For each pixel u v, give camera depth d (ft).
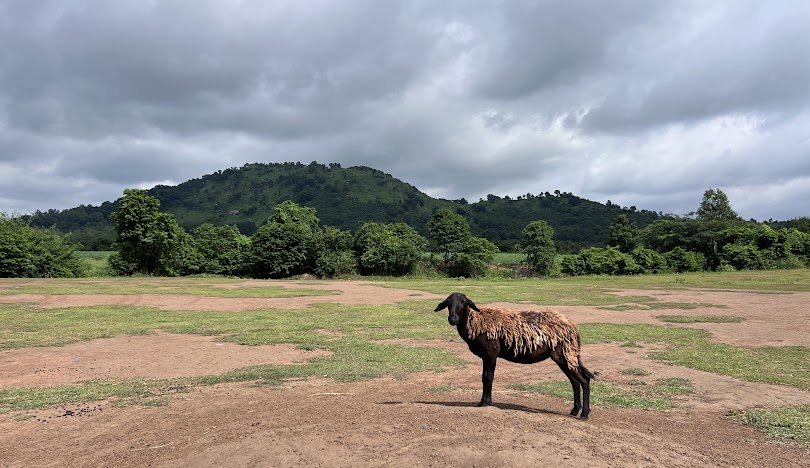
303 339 53.88
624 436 20.11
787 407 29.04
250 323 66.08
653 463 17.40
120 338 54.08
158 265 178.40
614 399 30.40
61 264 163.43
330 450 17.87
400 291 121.60
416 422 21.03
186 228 540.52
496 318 24.43
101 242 334.44
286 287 130.11
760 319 70.13
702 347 49.32
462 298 24.56
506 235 479.00
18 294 96.94
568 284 149.18
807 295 102.01
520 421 20.90
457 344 51.96
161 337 54.95
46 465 20.08
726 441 22.61
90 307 80.74
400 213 581.94
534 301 93.45
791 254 227.61
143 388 33.83
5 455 21.49
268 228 187.73
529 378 36.76
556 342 23.88
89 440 23.32
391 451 17.61
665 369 39.96
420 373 38.65
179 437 22.56
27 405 29.73
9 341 51.57
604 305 88.43
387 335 57.31
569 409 27.43
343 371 39.01
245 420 24.54
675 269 229.66
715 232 250.16
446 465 16.47
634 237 290.35
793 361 42.63
